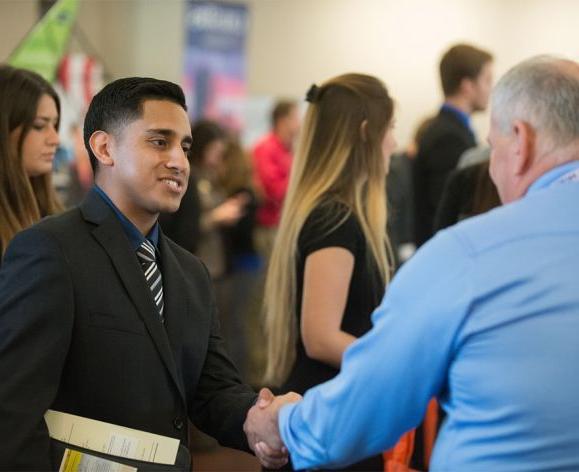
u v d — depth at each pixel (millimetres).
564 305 1609
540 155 1730
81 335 2016
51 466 1979
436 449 1737
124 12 9023
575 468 1583
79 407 2027
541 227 1664
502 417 1610
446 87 4988
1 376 1935
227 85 8984
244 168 6379
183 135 2186
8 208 2979
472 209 3678
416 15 10000
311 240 2713
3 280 2023
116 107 2150
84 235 2082
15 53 4715
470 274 1640
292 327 2820
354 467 2693
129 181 2137
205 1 8891
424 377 1675
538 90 1725
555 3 10195
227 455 5172
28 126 3027
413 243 5188
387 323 1692
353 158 2797
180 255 2328
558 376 1592
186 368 2213
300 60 9711
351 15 9836
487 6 10141
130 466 2012
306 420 1822
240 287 6301
